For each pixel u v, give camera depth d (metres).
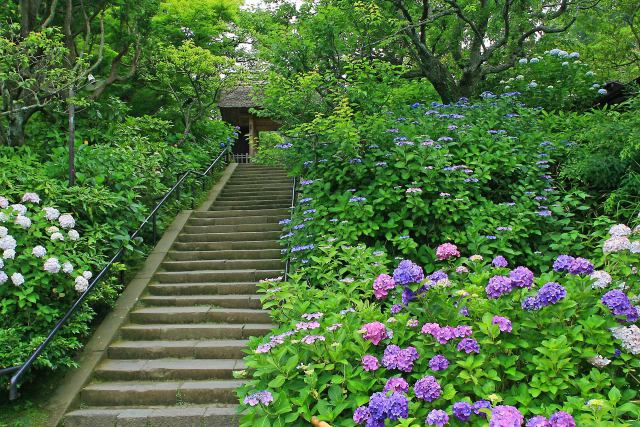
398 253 6.01
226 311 6.22
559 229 5.93
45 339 4.64
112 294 6.08
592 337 2.82
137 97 14.03
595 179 6.37
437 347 2.96
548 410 2.56
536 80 10.17
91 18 10.80
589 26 12.46
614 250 3.29
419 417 2.68
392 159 6.59
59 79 7.38
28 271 4.93
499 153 6.73
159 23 13.49
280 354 3.16
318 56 9.81
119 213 6.91
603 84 10.13
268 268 7.57
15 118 8.12
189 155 11.80
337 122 6.88
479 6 11.22
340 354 3.14
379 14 9.69
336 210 6.23
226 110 19.41
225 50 15.89
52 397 4.75
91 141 9.71
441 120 7.60
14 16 9.39
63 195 6.12
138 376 5.15
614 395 2.49
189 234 8.66
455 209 5.90
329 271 5.11
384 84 8.77
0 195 5.52
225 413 4.52
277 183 12.57
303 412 2.92
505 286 2.94
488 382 2.71
